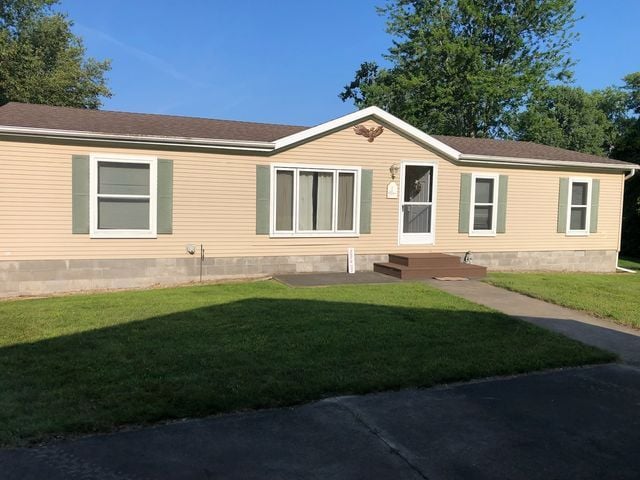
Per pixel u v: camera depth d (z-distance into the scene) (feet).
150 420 12.97
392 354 18.86
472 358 18.76
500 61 96.43
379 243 41.27
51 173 32.24
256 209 37.50
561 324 24.91
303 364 17.39
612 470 11.41
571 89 110.73
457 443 12.48
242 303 27.55
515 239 45.83
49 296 31.58
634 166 48.73
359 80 118.73
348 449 12.00
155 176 34.60
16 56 81.41
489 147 48.65
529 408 14.78
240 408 13.97
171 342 19.70
